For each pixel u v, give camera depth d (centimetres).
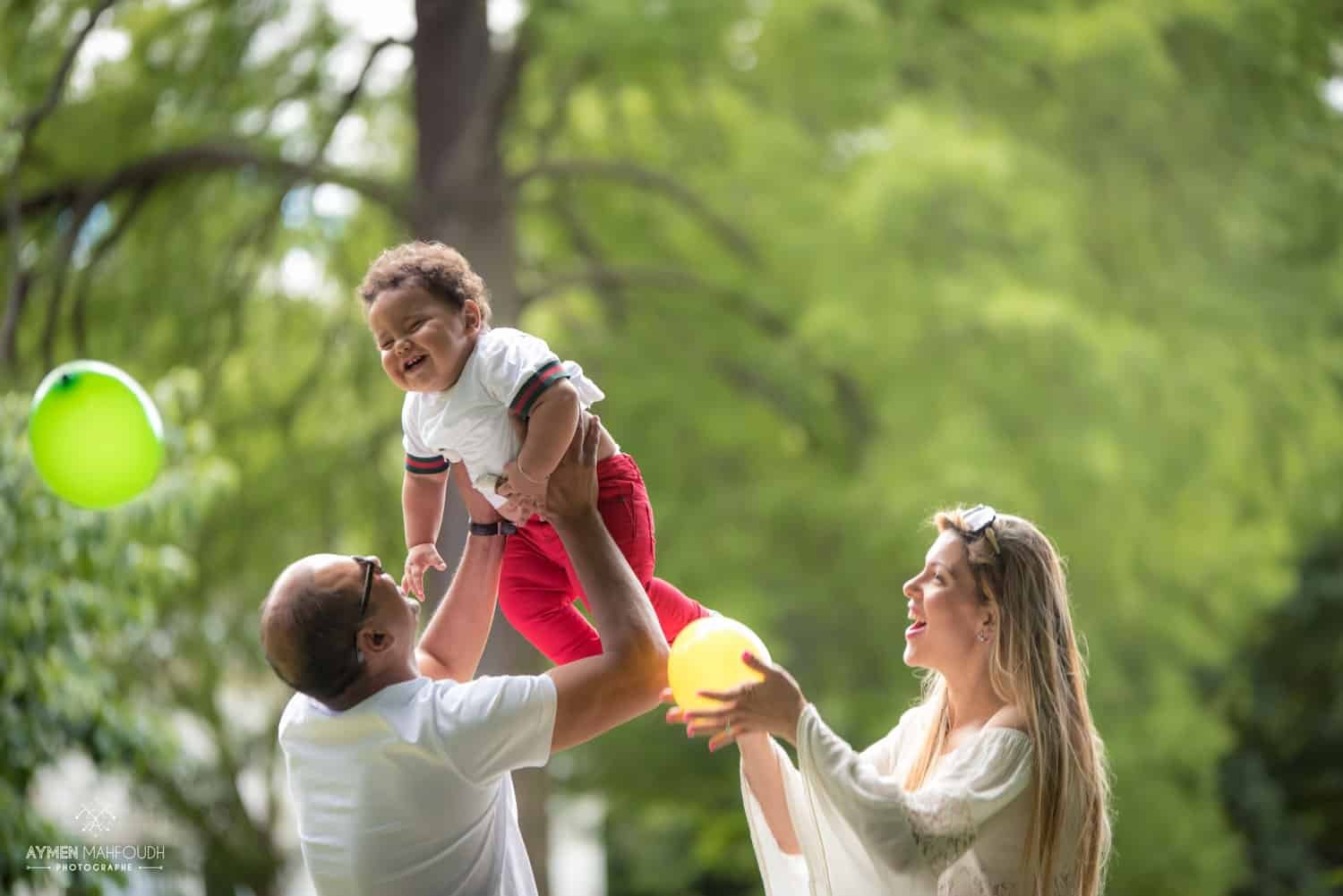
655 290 2042
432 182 1662
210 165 1705
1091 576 1931
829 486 1931
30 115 1562
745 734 473
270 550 2003
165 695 2092
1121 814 1964
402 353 455
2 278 1759
